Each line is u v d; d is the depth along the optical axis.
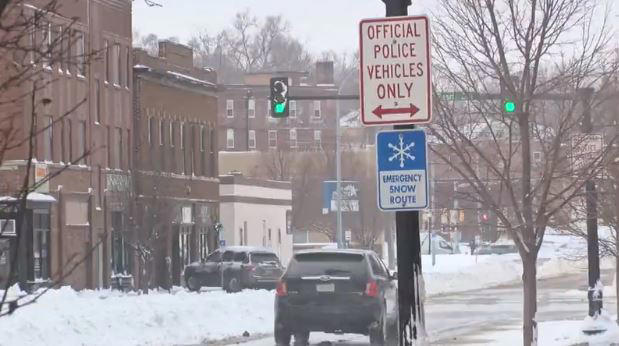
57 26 16.77
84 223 118.62
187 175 148.12
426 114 22.72
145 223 118.69
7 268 100.62
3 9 13.80
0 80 15.14
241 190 174.25
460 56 38.12
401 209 23.03
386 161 23.09
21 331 52.91
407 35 22.78
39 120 103.38
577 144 37.53
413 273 23.31
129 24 131.62
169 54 146.00
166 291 125.69
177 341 61.00
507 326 69.19
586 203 46.00
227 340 62.34
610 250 53.22
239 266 121.44
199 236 150.25
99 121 123.25
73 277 115.69
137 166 128.50
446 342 56.41
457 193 44.72
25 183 14.23
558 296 104.38
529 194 34.16
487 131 48.81
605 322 54.25
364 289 52.56
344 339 61.38
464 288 126.12
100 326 58.50
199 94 153.00
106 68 125.38
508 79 35.00
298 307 52.81
